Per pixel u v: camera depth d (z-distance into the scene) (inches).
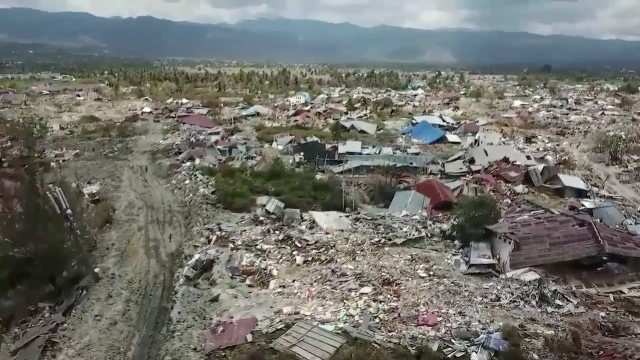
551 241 1296.8
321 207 1776.6
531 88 5467.5
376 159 2352.4
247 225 1562.5
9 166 1692.9
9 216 1197.7
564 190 2044.8
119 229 1619.1
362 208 1823.3
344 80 5713.6
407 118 3513.8
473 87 5423.2
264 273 1258.0
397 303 1101.1
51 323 1115.9
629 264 1275.8
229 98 4239.7
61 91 4392.2
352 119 3307.1
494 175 2177.7
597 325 1051.3
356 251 1360.7
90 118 3225.9
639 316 1097.4
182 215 1729.8
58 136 2751.0
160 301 1216.2
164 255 1448.1
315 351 935.0
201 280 1266.0
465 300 1119.6
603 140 2773.1
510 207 1800.0
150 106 3750.0
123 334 1091.9
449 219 1614.2
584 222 1374.3
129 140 2741.1
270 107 3836.1
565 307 1110.4
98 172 2191.2
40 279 1194.0
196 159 2255.2
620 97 4510.3
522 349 952.3
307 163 2308.1
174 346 1018.1
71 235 1370.6
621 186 2222.0
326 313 1069.8
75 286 1259.2
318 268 1272.1
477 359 919.7
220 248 1398.9
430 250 1393.9
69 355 1023.6
